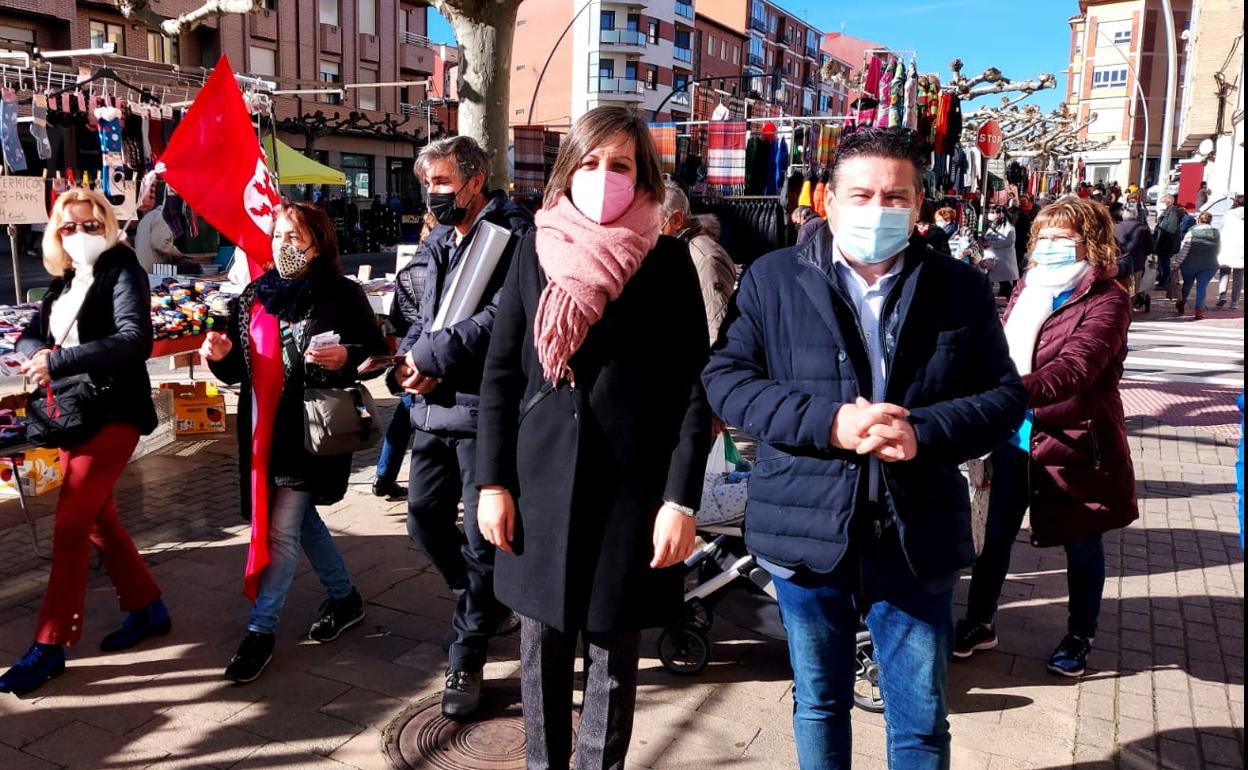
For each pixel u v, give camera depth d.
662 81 68.69
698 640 3.42
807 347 2.11
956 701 3.31
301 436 3.32
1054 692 3.39
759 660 3.60
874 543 2.09
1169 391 9.25
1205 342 12.38
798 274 2.16
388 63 41.91
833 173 2.12
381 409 7.87
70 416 3.19
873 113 10.05
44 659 3.28
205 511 5.21
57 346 3.32
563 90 68.00
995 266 15.05
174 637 3.68
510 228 3.28
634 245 2.18
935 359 2.06
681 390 2.27
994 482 3.46
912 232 2.15
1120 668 3.58
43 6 27.81
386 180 42.19
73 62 8.30
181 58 32.75
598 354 2.20
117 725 3.04
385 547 4.73
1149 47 59.41
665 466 2.25
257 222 4.84
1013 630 3.92
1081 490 3.31
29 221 6.91
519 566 2.27
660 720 3.15
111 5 29.58
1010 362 2.15
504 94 6.86
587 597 2.21
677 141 11.49
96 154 8.02
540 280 2.25
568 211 2.24
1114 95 61.59
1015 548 4.95
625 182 2.18
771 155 11.07
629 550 2.21
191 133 4.61
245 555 4.56
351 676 3.40
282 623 3.82
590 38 65.75
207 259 11.50
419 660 3.54
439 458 3.31
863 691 3.25
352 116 34.62
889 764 2.19
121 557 3.53
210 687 3.30
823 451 2.04
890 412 1.92
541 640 2.33
